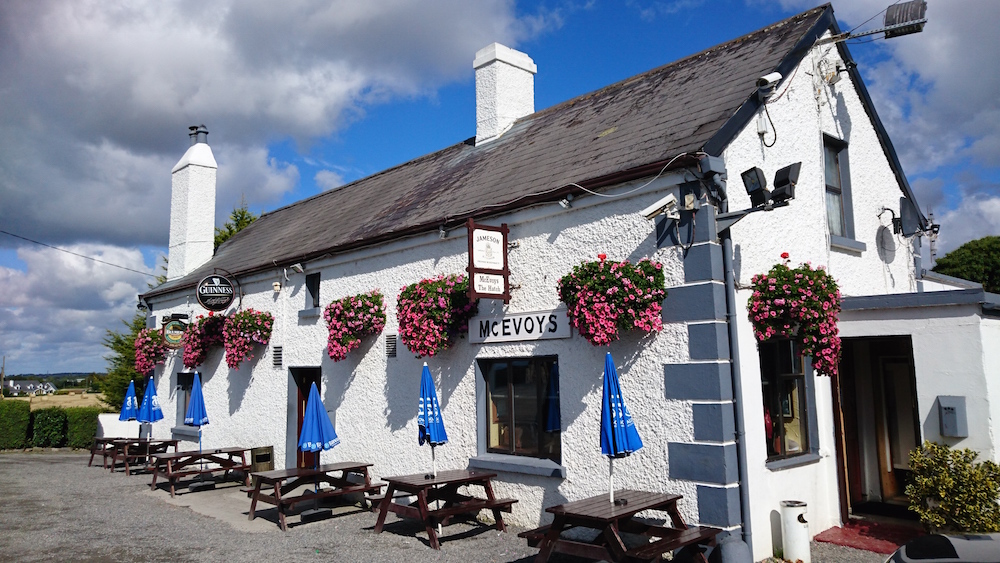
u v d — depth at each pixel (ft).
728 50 31.01
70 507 35.35
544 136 35.29
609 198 24.30
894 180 34.14
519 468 26.55
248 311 42.68
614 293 21.97
